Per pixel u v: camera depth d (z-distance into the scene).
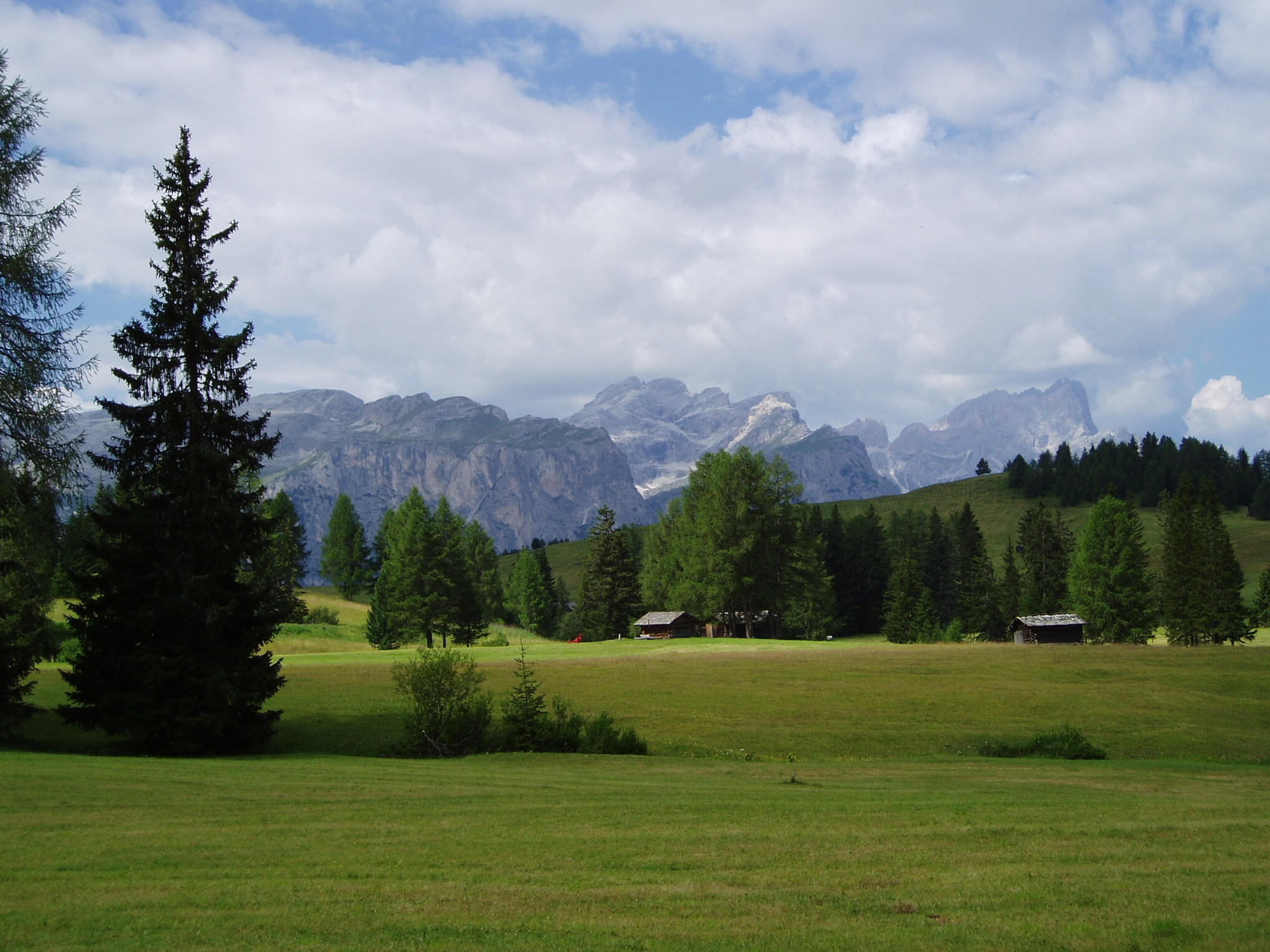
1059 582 131.88
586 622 132.25
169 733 33.53
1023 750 38.91
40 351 30.12
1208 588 100.62
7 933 10.82
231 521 36.16
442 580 104.12
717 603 105.44
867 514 182.62
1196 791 26.27
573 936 10.77
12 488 29.67
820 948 10.36
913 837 17.05
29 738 35.59
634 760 34.31
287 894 12.67
